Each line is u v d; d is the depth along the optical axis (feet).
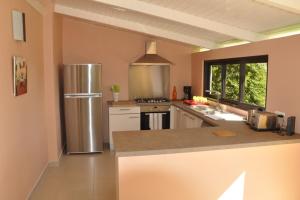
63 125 18.20
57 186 12.61
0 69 8.10
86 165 15.46
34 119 12.28
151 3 11.92
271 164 9.18
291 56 10.04
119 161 8.01
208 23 12.44
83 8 15.25
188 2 10.78
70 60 19.21
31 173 11.69
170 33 16.87
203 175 8.62
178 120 17.79
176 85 21.03
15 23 9.35
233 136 9.69
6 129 8.63
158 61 18.83
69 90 16.87
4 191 8.42
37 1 12.59
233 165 8.84
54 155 15.24
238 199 9.06
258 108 12.17
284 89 10.46
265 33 12.42
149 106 18.93
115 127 18.43
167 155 8.25
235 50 14.23
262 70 12.60
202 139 9.33
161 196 8.39
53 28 14.75
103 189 12.33
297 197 9.58
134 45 19.89
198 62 19.52
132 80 20.58
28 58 11.30
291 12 8.96
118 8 12.70
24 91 10.45
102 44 19.51
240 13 10.66
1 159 8.16
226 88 16.48
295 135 9.75
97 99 17.19
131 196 8.23
